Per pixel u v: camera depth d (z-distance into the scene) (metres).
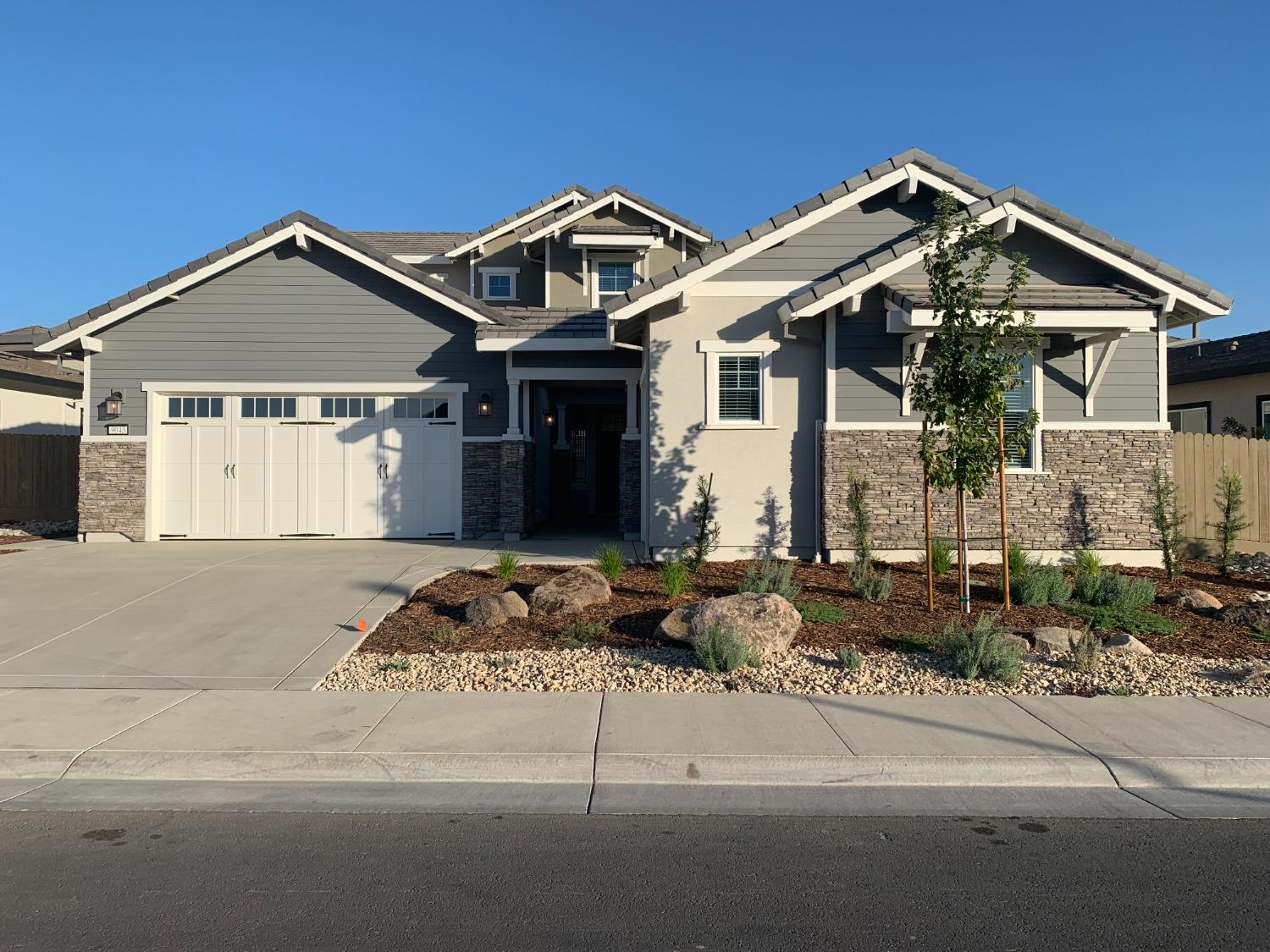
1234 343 22.94
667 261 22.12
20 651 8.79
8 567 12.72
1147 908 4.25
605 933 4.00
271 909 4.23
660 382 13.27
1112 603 10.24
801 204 13.16
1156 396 13.31
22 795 5.70
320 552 14.43
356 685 7.84
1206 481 14.43
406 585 11.25
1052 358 13.25
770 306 13.28
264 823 5.27
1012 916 4.17
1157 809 5.50
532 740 6.41
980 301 9.73
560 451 23.09
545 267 21.95
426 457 16.61
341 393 16.53
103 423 16.22
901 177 13.12
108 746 6.31
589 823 5.27
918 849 4.92
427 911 4.22
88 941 3.93
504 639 9.14
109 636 9.25
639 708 7.14
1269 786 5.89
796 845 4.97
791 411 13.27
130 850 4.89
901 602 10.49
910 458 13.05
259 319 16.42
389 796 5.68
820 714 6.99
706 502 12.45
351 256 16.20
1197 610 10.27
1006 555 10.05
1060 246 13.20
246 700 7.39
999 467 10.59
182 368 16.33
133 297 16.03
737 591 10.84
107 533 16.14
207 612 10.13
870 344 13.14
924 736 6.50
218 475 16.44
